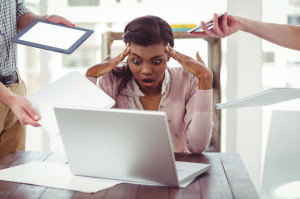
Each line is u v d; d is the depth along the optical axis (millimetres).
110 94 1658
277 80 2539
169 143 1031
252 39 2430
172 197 1050
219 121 2250
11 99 1373
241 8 2400
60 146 2582
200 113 1490
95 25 2521
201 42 2469
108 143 1107
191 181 1171
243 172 1258
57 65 2586
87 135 1122
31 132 2584
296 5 2443
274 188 1574
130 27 1472
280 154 1635
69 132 1145
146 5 2486
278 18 2453
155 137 1035
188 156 1462
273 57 2520
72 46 1361
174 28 2154
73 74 1438
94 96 1364
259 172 2525
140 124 1034
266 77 2539
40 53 2518
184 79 1643
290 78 2533
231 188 1118
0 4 1783
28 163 1349
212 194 1072
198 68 1488
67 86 1396
